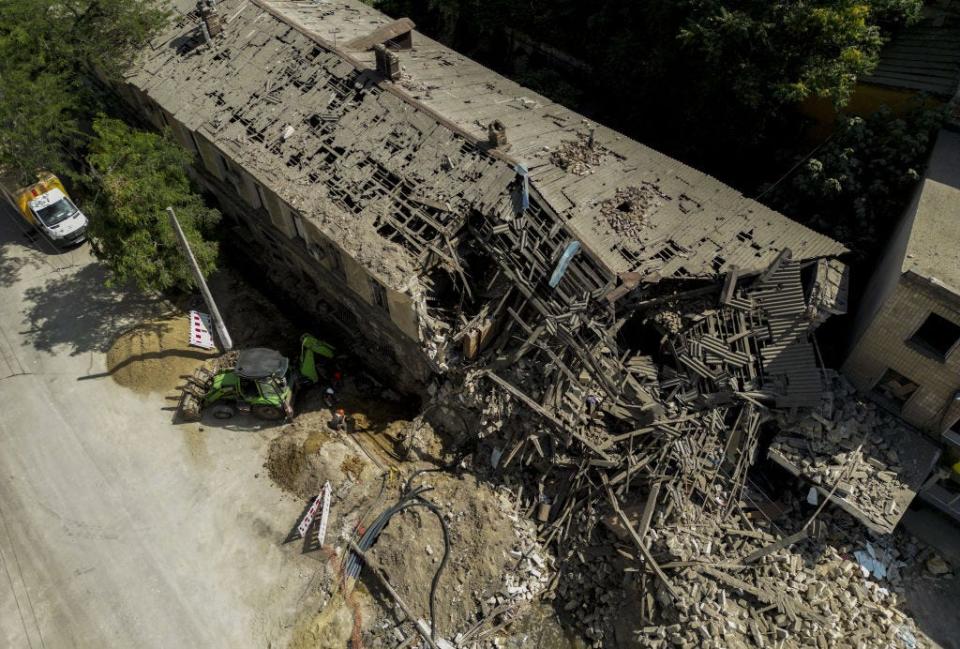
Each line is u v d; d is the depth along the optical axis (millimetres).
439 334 19125
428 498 18938
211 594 17875
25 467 20656
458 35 34031
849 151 20078
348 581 17859
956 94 19594
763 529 17109
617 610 16969
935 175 18750
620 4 25484
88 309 25344
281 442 20766
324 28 25734
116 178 21234
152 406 22188
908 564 17453
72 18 26344
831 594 16188
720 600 15984
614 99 27766
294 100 22984
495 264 19375
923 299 15680
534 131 22344
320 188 20641
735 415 18141
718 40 20766
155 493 19969
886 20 21672
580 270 18375
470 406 19391
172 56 25891
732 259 19172
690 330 18703
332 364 22891
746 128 23141
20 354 23844
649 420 17812
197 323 22281
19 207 27875
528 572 17578
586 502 18031
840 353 19797
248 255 27594
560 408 18203
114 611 17578
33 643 17031
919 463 16828
